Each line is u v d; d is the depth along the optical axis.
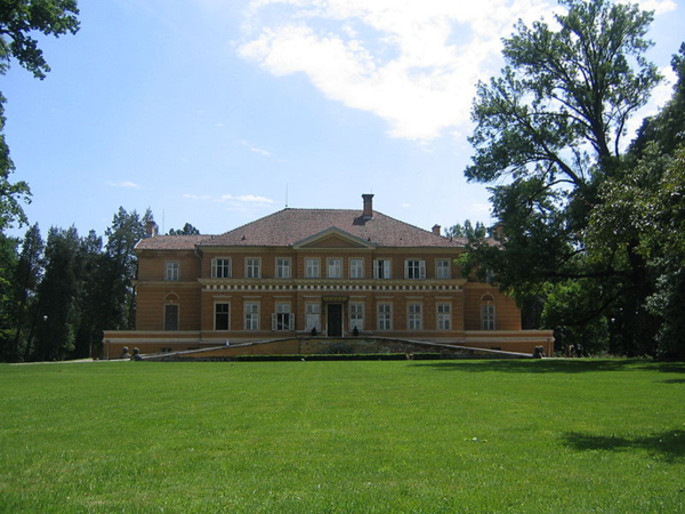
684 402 15.65
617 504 7.01
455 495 7.41
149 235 64.94
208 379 24.62
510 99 40.66
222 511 6.83
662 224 13.73
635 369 28.98
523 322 76.62
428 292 58.75
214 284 57.41
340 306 58.09
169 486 7.88
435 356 44.06
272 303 57.69
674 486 7.79
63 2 25.95
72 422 12.85
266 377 25.53
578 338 61.56
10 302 79.19
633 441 10.62
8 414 14.09
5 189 33.88
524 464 8.97
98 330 81.88
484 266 40.75
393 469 8.70
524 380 22.61
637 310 40.41
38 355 75.19
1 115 33.38
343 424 12.38
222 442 10.59
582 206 36.78
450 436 11.06
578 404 15.29
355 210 64.31
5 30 25.22
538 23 39.34
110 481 8.12
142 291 59.16
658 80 38.41
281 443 10.48
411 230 61.47
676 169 13.43
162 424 12.49
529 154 40.22
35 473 8.55
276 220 61.53
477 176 41.06
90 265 86.69
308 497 7.36
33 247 82.25
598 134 39.69
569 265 41.47
